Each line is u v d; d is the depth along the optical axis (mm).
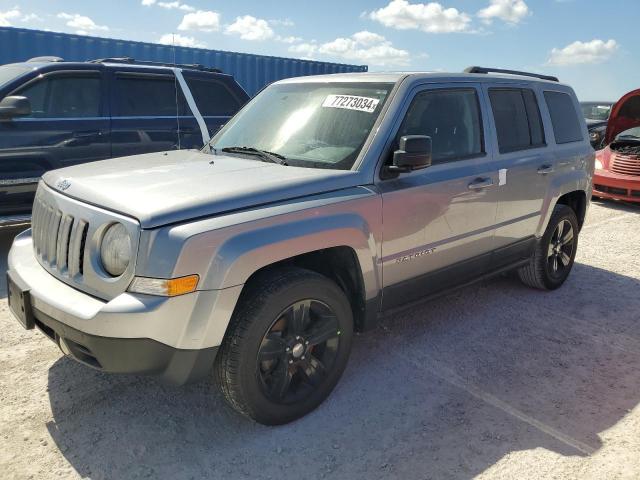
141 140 6492
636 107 10258
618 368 3779
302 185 3020
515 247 4559
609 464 2764
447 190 3711
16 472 2602
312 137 3633
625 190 9375
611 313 4750
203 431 2963
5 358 3639
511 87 4547
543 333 4309
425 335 4215
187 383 2709
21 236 3523
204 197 2711
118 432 2928
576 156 5160
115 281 2578
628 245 7059
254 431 2977
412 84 3666
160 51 11820
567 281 5562
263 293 2785
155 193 2760
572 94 5426
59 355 3701
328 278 3121
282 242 2783
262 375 2916
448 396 3369
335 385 3273
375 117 3512
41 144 5809
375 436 2963
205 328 2592
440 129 3826
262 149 3736
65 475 2598
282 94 4203
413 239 3541
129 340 2480
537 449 2875
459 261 3998
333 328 3160
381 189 3322
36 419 3006
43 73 5898
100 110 6234
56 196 3037
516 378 3611
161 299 2479
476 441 2936
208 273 2562
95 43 10969
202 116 7020
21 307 2924
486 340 4160
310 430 3004
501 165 4211
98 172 3246
